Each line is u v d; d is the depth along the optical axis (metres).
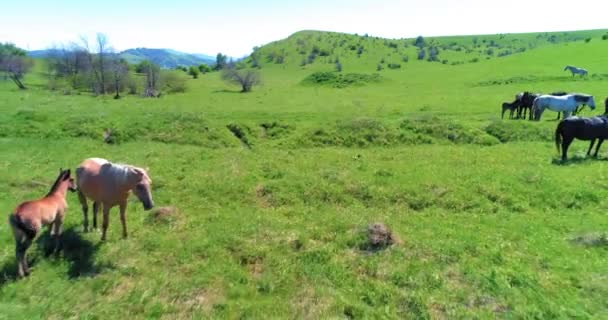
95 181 10.62
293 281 9.19
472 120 28.67
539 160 18.56
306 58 158.38
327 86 69.25
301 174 16.72
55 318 7.89
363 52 161.62
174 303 8.43
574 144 21.67
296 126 26.64
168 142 23.50
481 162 18.42
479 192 14.43
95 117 25.78
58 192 10.27
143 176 10.50
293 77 111.19
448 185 14.94
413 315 7.96
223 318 7.89
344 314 8.04
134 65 96.62
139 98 53.50
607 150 20.14
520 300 8.25
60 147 21.02
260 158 19.78
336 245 10.80
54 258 9.99
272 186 15.13
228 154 20.59
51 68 80.50
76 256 10.20
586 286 8.61
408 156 20.02
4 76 76.00
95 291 8.80
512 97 40.81
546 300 8.19
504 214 12.84
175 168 17.92
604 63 59.22
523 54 80.69
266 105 41.12
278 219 12.52
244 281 9.23
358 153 21.00
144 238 11.16
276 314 8.02
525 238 11.01
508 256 10.02
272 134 25.67
